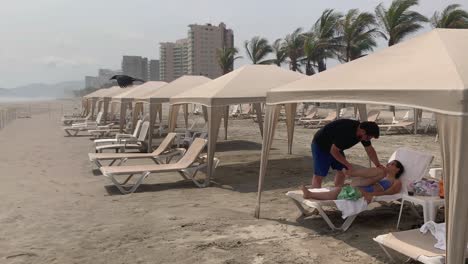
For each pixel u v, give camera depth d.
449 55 4.41
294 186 8.84
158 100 14.51
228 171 10.71
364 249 5.16
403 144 15.41
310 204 5.90
